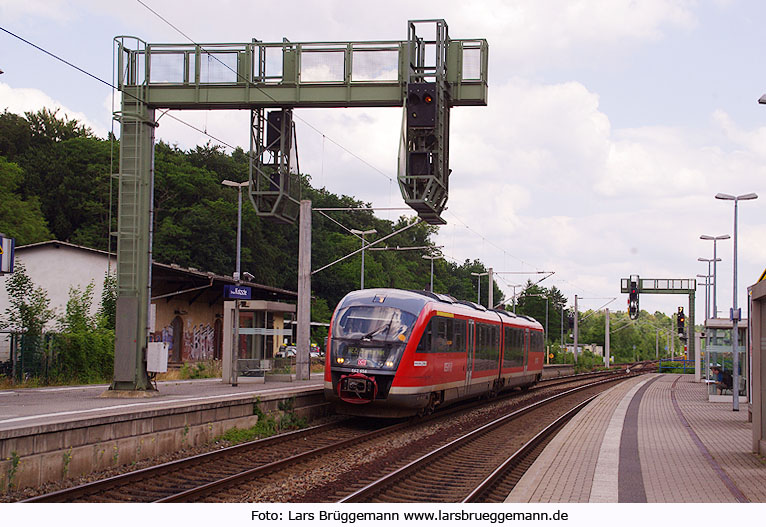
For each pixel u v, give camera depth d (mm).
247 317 28250
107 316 34531
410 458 15398
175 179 67625
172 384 26453
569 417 24156
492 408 27656
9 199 60000
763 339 15484
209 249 65562
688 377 57969
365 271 84938
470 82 19781
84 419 12539
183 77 20188
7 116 72625
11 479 11016
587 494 10977
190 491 10875
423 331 21000
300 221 30656
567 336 133875
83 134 78000
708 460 14273
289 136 20797
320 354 66938
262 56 20203
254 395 18859
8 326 29734
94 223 66312
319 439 17750
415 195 19047
